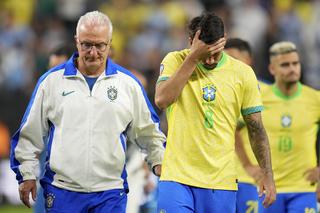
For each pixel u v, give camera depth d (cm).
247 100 2338
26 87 6169
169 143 2297
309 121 2952
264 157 2355
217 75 2316
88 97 2278
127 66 6444
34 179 2312
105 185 2284
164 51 6544
